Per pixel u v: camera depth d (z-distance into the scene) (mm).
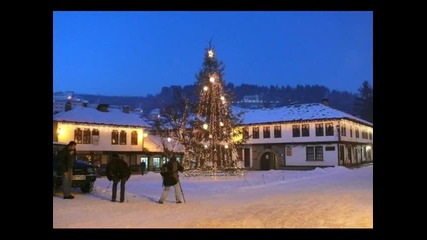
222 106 32219
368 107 112938
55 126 42906
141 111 116250
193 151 32375
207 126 31828
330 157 49531
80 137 44188
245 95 169750
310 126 51250
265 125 54594
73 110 46344
